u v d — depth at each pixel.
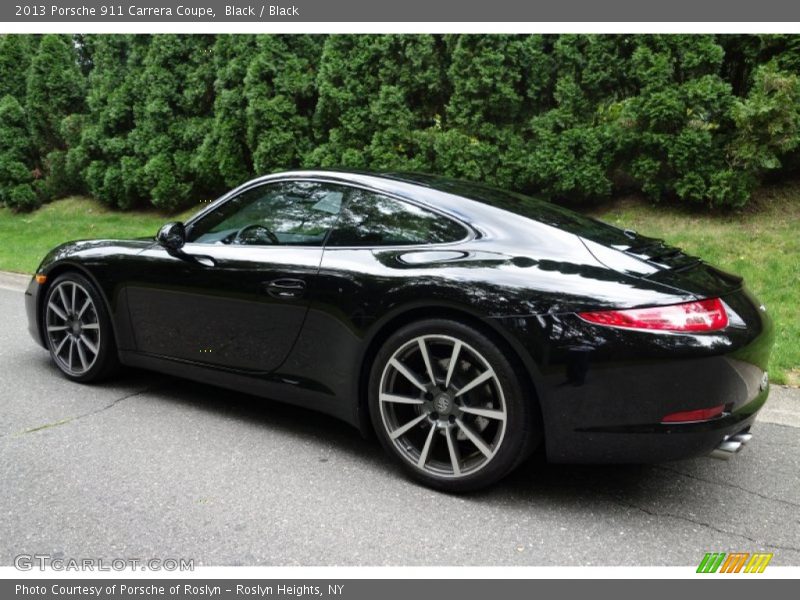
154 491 2.63
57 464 2.86
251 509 2.51
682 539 2.36
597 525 2.44
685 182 6.94
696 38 6.86
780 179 7.31
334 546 2.28
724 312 2.35
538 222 2.74
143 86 11.62
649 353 2.24
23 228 11.86
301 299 2.91
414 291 2.57
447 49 8.44
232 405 3.62
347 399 2.86
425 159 8.51
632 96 7.61
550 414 2.38
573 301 2.34
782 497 2.67
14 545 2.26
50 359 4.45
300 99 10.06
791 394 3.81
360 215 2.95
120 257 3.63
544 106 8.21
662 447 2.30
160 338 3.52
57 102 13.48
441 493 2.67
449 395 2.57
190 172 11.21
